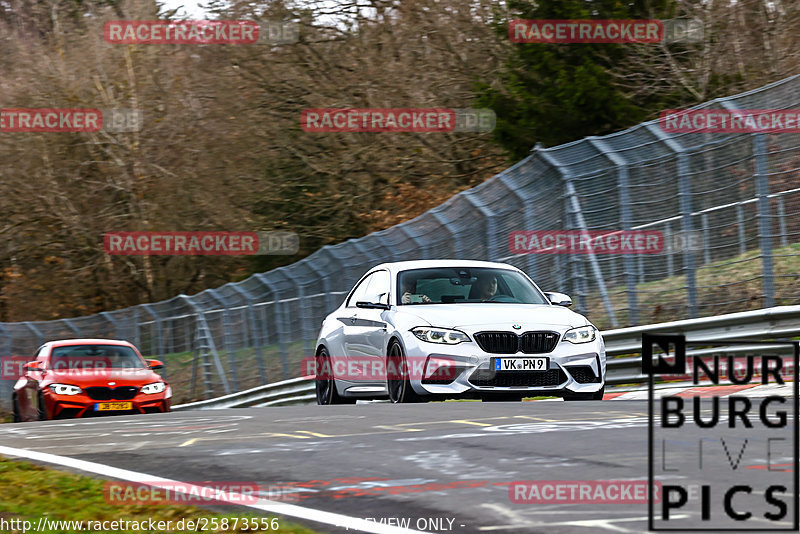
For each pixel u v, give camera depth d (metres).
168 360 104.69
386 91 126.44
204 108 142.38
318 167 131.62
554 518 19.55
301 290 82.38
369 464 26.56
